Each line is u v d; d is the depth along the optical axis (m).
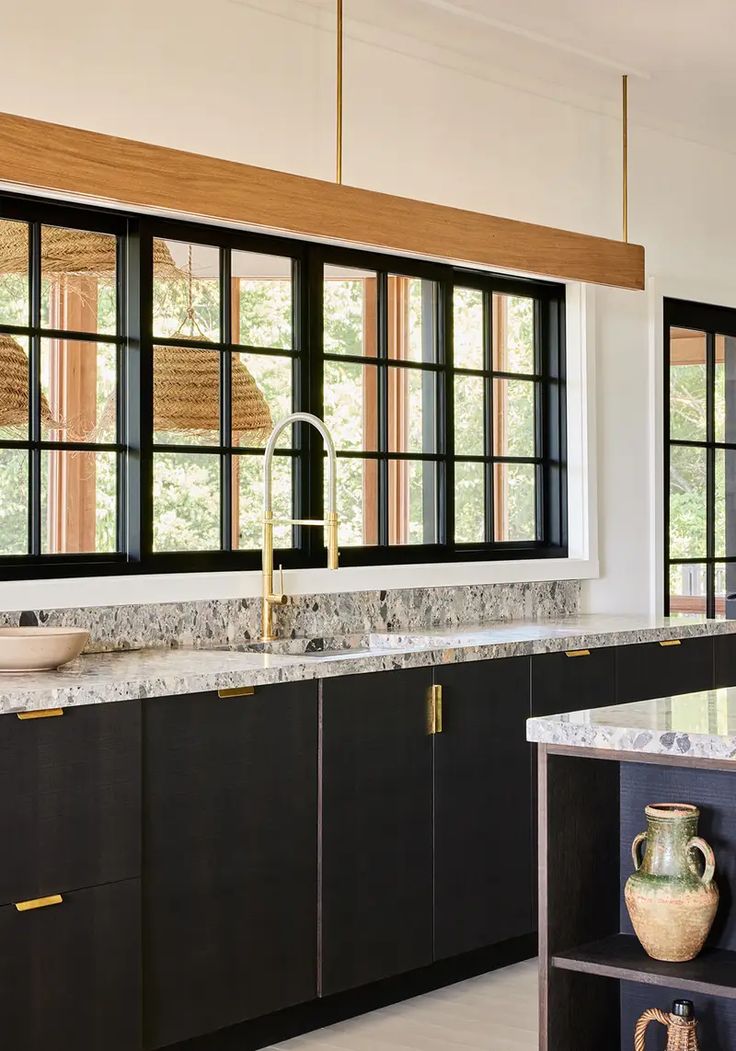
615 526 5.15
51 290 3.88
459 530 4.75
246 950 3.17
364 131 4.26
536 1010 3.55
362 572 4.21
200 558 3.88
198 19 3.81
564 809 2.33
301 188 3.66
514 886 3.89
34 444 3.56
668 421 5.45
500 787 3.84
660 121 5.29
